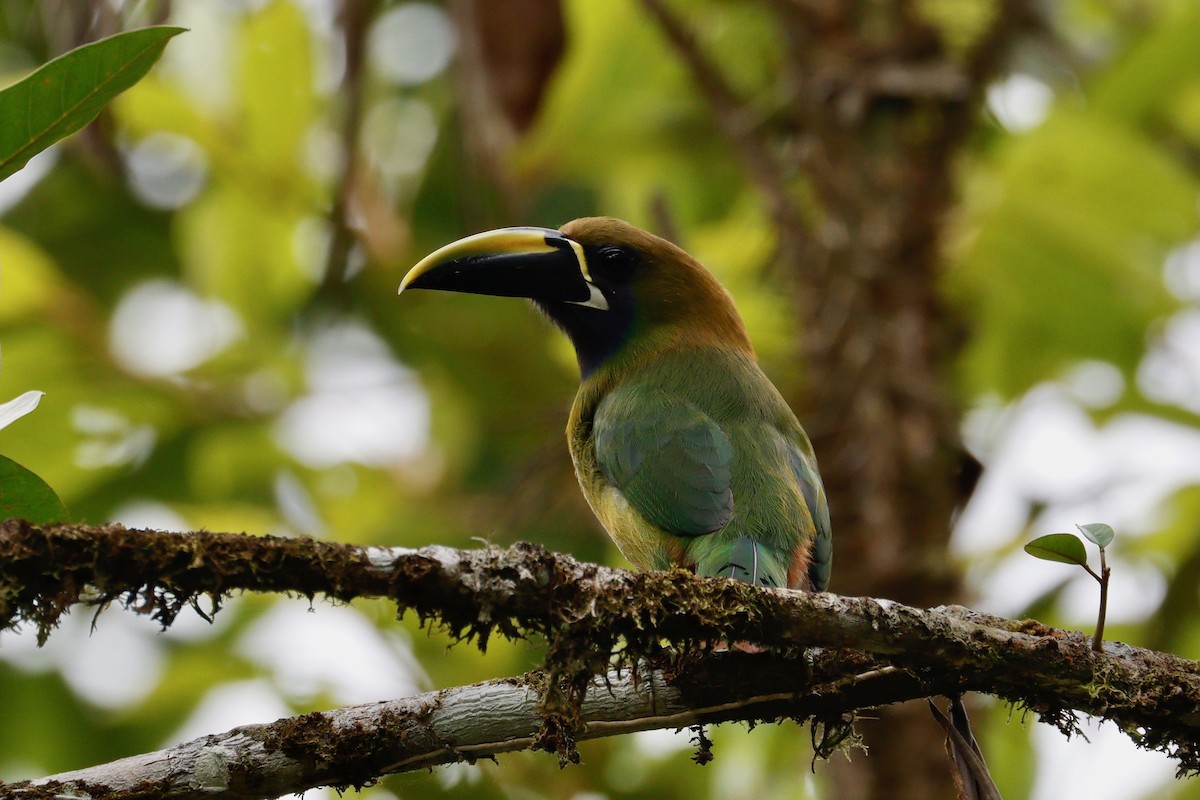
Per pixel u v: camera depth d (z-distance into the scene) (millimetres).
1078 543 6367
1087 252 12297
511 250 10695
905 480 10266
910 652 6352
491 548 5770
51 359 12445
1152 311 12805
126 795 5957
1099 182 12180
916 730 10094
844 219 10836
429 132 14164
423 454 13461
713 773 11656
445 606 5684
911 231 10805
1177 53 13000
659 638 6027
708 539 8945
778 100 11375
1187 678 6469
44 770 11898
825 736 6738
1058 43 12930
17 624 5156
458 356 13414
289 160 12852
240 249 12891
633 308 10656
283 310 13102
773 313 12078
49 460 12438
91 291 14117
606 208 13766
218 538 5340
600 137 12445
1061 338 12898
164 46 5496
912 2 11305
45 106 5465
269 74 12711
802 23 11344
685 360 10328
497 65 12312
